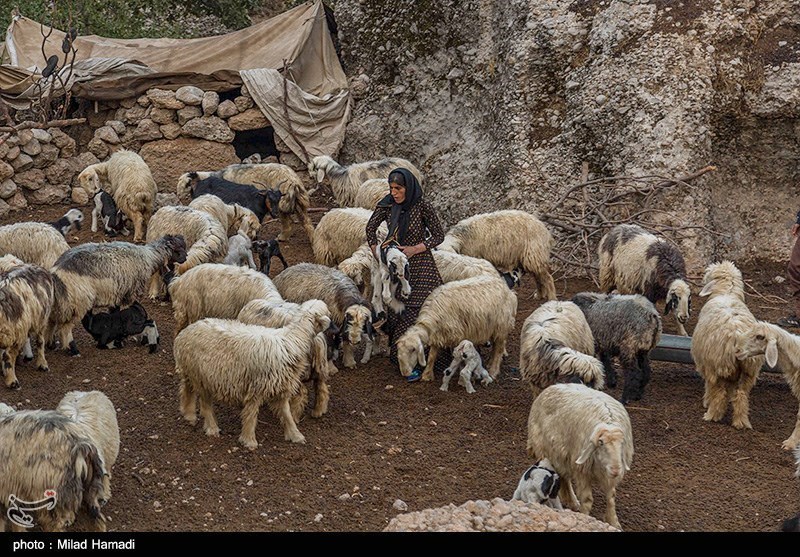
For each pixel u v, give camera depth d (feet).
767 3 42.98
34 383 28.43
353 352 31.53
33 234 33.71
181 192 45.16
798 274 34.73
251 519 21.66
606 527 19.26
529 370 25.21
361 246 34.47
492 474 24.08
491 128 47.65
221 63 54.95
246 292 28.60
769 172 43.21
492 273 31.50
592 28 44.19
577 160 43.29
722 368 26.12
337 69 56.08
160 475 23.56
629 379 27.96
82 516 20.02
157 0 68.64
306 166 52.95
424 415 27.45
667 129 40.75
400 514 20.83
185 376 25.52
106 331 31.17
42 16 64.08
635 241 33.42
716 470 24.44
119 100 51.21
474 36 50.03
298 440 25.43
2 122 50.60
